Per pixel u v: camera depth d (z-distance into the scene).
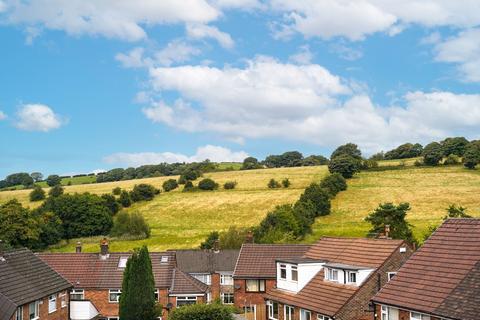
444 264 34.31
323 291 44.66
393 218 88.06
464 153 138.50
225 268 69.38
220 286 68.44
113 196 130.12
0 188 179.62
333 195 126.19
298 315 45.91
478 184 124.06
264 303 59.91
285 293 49.56
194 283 59.38
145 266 48.22
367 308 40.81
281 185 138.50
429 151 141.38
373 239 46.78
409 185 128.00
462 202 114.50
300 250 63.69
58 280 48.75
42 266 49.06
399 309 33.91
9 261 44.94
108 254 62.94
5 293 39.00
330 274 45.72
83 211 117.31
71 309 51.19
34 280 44.91
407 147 164.62
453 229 36.75
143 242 107.88
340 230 106.25
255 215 121.00
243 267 61.28
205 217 123.19
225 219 120.94
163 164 195.75
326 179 129.50
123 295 48.12
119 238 112.81
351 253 47.62
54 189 141.75
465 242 34.91
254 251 63.31
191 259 70.75
